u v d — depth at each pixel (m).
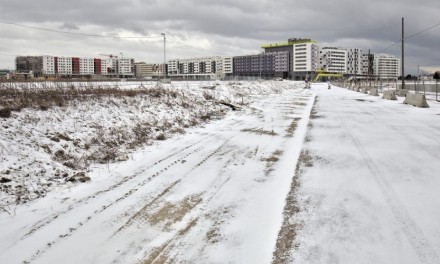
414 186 7.41
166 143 12.51
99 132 11.80
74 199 6.99
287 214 6.07
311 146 11.64
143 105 16.86
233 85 41.34
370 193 7.00
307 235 5.28
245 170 8.85
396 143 11.95
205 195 7.09
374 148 11.16
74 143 10.45
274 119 18.97
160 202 6.75
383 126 15.94
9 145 8.78
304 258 4.64
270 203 6.60
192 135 14.16
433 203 6.45
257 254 4.79
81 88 17.45
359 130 14.85
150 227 5.69
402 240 5.07
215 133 14.57
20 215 6.27
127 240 5.27
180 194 7.16
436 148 11.10
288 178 8.12
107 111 14.20
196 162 9.71
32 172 8.09
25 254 4.93
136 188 7.57
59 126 11.14
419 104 25.44
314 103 30.33
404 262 4.51
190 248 5.00
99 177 8.42
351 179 7.95
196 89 27.44
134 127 13.57
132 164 9.59
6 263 4.71
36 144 9.41
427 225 5.54
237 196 7.00
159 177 8.34
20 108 11.46
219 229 5.57
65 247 5.10
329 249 4.86
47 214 6.29
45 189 7.51
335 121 17.92
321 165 9.21
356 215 5.95
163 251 4.93
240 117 19.89
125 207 6.53
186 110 19.17
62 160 9.27
